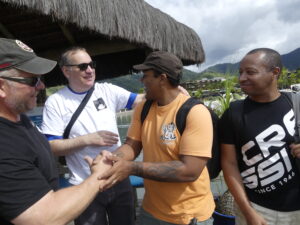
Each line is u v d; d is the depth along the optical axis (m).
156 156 1.79
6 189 1.18
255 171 1.76
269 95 1.72
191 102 1.72
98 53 4.51
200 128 1.64
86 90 2.38
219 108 3.67
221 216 2.87
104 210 2.37
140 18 3.58
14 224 1.22
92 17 2.80
